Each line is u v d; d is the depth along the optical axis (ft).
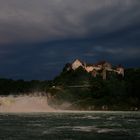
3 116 369.30
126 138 156.56
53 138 154.81
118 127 215.51
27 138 154.20
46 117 345.10
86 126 222.69
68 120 288.30
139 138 157.07
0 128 204.95
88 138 155.94
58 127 213.66
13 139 150.41
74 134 172.35
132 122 264.11
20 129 198.29
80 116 372.99
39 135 166.81
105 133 178.29
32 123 248.32
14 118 323.78
